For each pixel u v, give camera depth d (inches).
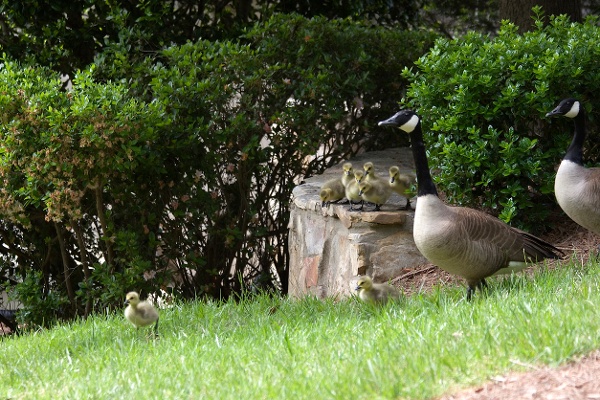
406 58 591.8
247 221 556.4
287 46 559.2
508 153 407.8
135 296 357.1
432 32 609.6
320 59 568.4
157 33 590.6
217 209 539.8
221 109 531.8
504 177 419.5
